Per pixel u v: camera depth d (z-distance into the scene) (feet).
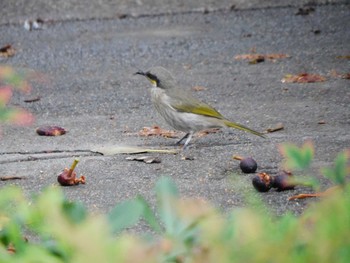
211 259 13.64
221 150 40.81
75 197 33.83
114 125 46.78
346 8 77.15
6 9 78.95
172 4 80.33
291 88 53.72
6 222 17.89
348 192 15.16
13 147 42.50
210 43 67.56
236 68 59.88
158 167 38.04
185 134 44.50
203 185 34.88
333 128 44.60
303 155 16.40
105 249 13.30
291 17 75.10
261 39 68.39
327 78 55.88
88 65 62.49
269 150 40.50
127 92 54.34
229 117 47.65
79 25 75.15
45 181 36.47
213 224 14.23
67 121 48.01
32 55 65.77
